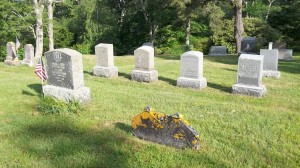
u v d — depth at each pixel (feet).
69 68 32.32
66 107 30.94
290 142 24.30
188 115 30.22
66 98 32.71
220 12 112.57
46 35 124.16
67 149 22.89
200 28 141.18
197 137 22.81
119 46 136.36
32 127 26.94
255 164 20.99
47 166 20.63
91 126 27.45
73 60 32.12
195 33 143.33
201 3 93.40
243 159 21.67
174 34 138.10
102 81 48.73
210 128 26.78
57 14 148.77
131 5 143.54
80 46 126.82
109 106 32.99
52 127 26.94
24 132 25.89
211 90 43.37
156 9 127.65
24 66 68.49
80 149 22.91
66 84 33.14
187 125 23.11
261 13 150.71
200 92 42.14
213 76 52.60
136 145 23.67
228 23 122.31
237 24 89.10
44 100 32.73
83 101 33.09
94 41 128.16
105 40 129.08
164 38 137.80
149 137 24.47
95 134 25.58
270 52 51.49
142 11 133.39
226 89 43.75
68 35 135.85
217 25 115.44
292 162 21.42
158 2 125.39
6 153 22.33
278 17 116.78
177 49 125.59
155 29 133.90
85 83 45.37
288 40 109.81
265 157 22.09
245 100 38.11
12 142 24.04
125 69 58.85
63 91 32.81
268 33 108.88
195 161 21.29
